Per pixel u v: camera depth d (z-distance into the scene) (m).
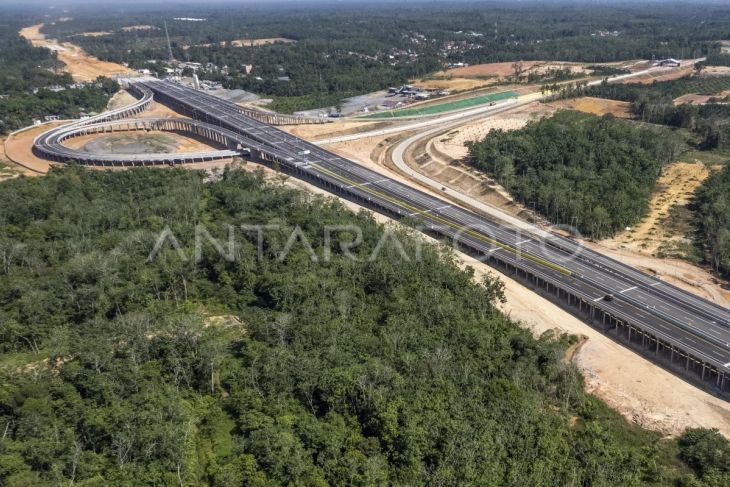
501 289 182.38
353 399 116.56
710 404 137.75
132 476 96.94
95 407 113.38
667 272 195.88
